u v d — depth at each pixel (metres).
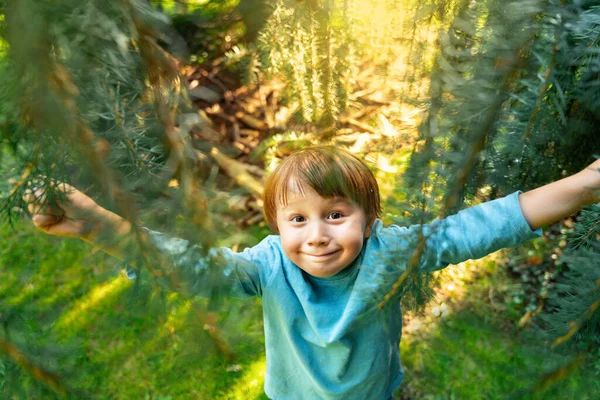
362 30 0.81
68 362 0.75
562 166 1.09
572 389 0.79
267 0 0.80
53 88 0.51
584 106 0.95
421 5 0.74
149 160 0.69
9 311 0.71
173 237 0.67
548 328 0.86
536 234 1.00
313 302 1.18
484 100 0.68
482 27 0.73
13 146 0.61
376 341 1.22
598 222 0.82
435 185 0.75
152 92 0.62
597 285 0.76
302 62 0.90
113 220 0.78
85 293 1.79
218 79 2.46
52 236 0.91
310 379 1.32
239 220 0.99
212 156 0.73
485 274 2.00
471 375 1.68
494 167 0.92
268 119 2.44
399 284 0.80
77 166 0.65
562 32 0.72
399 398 1.77
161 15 0.55
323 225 1.08
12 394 0.69
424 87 0.78
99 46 0.56
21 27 0.48
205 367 1.77
